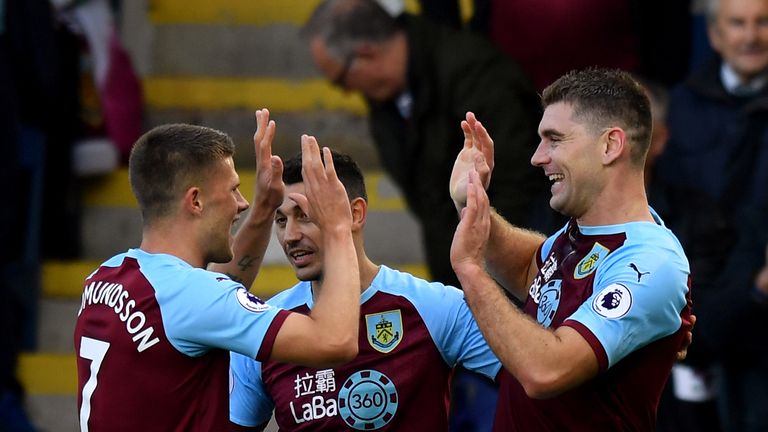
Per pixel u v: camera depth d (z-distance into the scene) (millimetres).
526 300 13695
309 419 13328
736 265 16766
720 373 17078
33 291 21391
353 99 22891
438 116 17906
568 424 12500
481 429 18484
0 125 20344
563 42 19219
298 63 24031
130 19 24031
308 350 12070
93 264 21984
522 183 17625
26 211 21469
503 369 13266
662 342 12398
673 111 17766
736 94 17516
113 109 22234
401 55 17906
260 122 13586
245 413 13805
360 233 13492
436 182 18094
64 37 21906
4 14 20891
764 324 16703
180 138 12727
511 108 17781
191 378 12328
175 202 12664
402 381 13250
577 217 12734
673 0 20016
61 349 21609
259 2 24266
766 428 16844
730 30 17500
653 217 12883
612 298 12031
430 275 18516
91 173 22219
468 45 17953
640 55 20000
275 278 20828
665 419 17484
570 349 11852
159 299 12305
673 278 12180
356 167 13609
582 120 12492
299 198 13008
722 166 17328
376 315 13352
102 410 12391
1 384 20703
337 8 18016
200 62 24172
